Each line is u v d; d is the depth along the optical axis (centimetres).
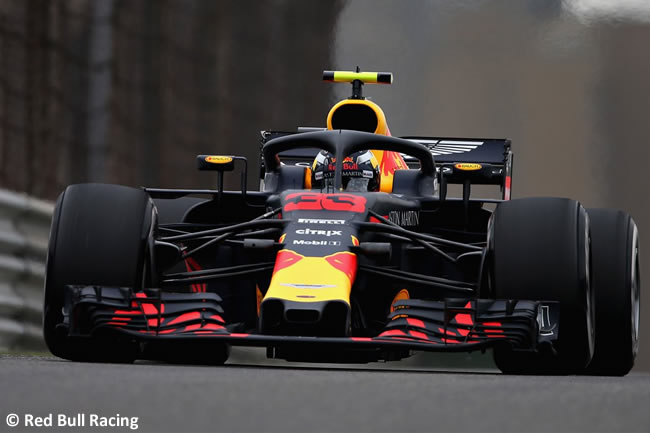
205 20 4834
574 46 5266
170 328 1457
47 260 1556
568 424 798
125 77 4403
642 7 5281
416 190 1986
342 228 1623
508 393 1017
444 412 846
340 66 5122
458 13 5216
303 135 1902
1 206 2502
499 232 1566
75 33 4209
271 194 1964
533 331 1435
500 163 2470
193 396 910
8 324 2480
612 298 1845
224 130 4891
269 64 5059
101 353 1616
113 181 4256
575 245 1536
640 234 5222
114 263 1534
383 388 1031
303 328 1448
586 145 5222
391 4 5175
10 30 3853
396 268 1797
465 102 5162
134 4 4484
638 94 5222
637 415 861
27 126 3831
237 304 1920
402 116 5103
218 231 1695
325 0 5153
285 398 914
